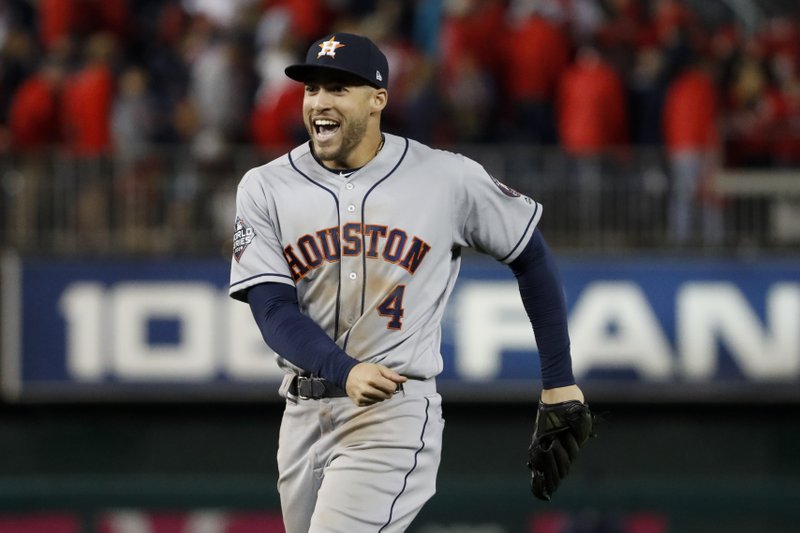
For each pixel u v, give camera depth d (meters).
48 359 34.25
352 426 14.25
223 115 37.16
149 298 34.31
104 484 31.75
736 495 31.62
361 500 14.12
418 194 14.15
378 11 42.41
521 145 38.22
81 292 34.25
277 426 35.25
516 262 14.71
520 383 34.19
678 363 34.38
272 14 41.06
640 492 31.69
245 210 14.27
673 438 35.06
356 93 13.78
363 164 14.29
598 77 36.53
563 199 34.97
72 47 37.97
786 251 34.53
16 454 34.75
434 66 37.81
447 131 37.94
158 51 42.19
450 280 14.77
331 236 14.04
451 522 31.69
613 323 34.38
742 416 34.94
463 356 34.25
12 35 39.38
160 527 32.31
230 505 31.84
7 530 31.50
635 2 39.44
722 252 34.59
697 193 34.91
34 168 34.47
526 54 38.66
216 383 34.34
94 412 34.81
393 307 14.09
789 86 38.59
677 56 37.41
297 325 13.64
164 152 35.00
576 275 34.44
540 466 14.93
